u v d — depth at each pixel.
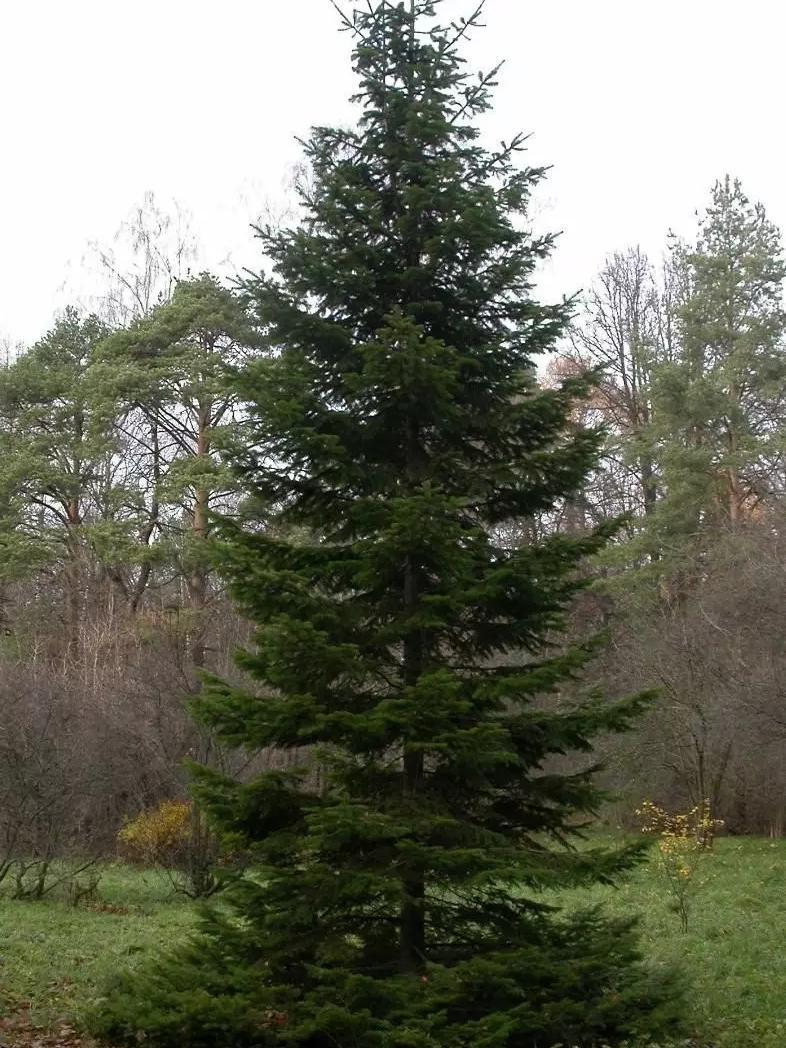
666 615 25.89
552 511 8.83
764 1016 9.32
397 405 8.20
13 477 27.31
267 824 7.84
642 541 26.25
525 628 8.19
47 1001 9.73
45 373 29.12
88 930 13.76
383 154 8.63
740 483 27.89
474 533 7.59
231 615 23.75
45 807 17.20
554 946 7.77
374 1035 6.73
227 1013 6.89
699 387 26.77
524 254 8.62
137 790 20.69
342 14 8.67
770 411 27.97
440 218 8.45
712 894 16.16
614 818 24.91
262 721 7.58
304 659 7.57
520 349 8.62
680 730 23.59
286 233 8.46
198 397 25.34
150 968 7.73
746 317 28.00
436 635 8.27
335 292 8.41
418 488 7.38
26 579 28.27
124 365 25.72
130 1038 7.53
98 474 29.00
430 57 8.57
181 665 20.97
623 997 7.11
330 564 7.81
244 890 7.59
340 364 8.29
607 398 32.84
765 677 20.20
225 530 8.09
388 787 7.86
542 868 7.17
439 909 7.91
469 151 8.70
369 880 7.03
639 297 33.50
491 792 8.04
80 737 19.08
